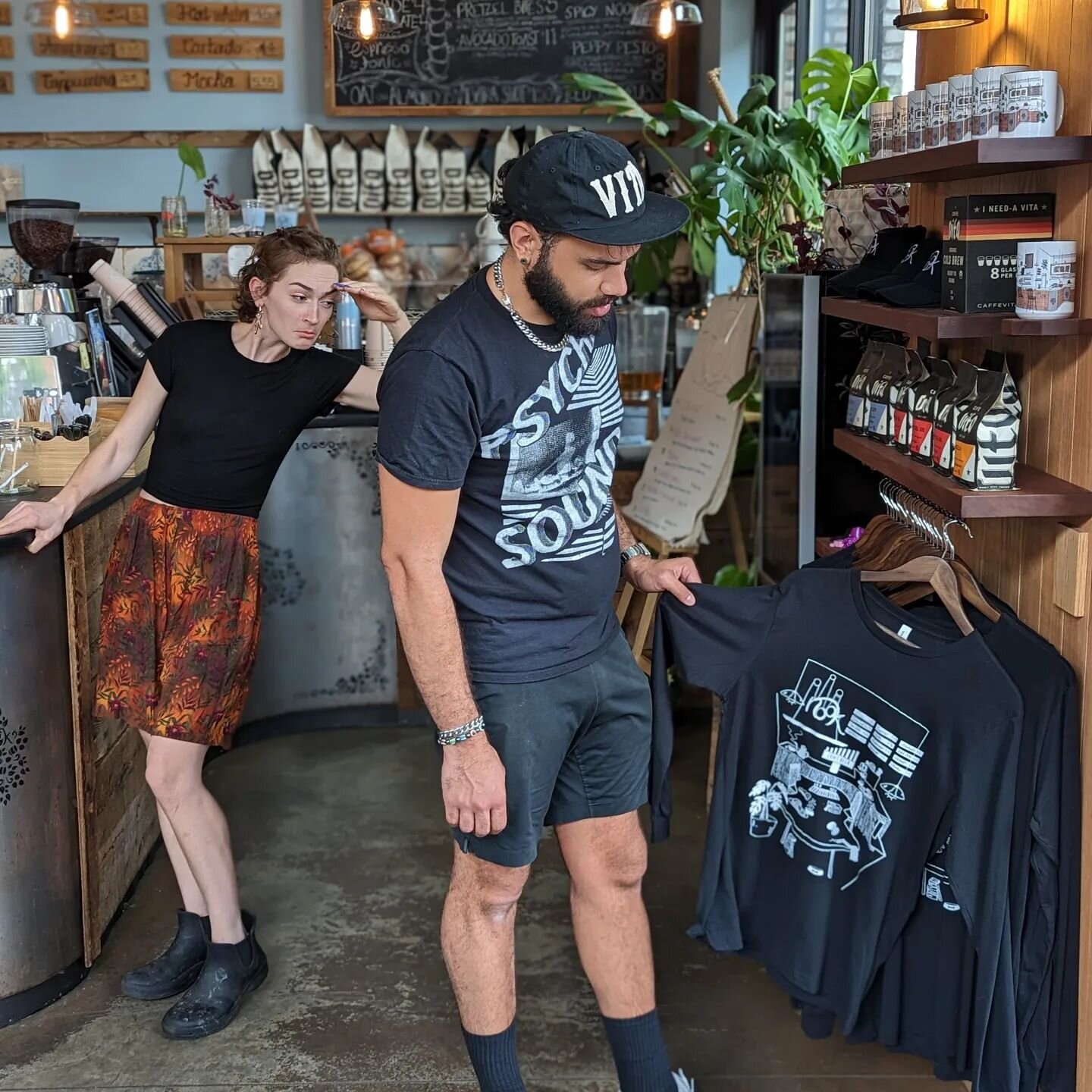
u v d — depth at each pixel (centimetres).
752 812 219
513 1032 217
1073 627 193
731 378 372
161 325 400
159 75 700
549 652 199
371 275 608
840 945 213
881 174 222
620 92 438
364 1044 259
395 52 688
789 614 211
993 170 206
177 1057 255
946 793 198
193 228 710
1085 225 186
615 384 202
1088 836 191
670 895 323
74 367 341
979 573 231
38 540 250
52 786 271
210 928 269
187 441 260
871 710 204
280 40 698
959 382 208
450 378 181
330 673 439
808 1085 244
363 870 337
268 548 425
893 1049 214
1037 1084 201
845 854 210
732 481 418
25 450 294
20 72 696
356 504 428
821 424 303
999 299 202
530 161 176
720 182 379
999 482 191
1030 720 191
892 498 233
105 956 294
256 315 260
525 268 181
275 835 359
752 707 216
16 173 439
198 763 263
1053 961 197
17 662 261
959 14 208
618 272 180
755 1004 274
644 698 213
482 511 194
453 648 189
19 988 268
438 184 680
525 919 311
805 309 299
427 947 297
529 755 198
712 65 593
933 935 205
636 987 218
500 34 686
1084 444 189
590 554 201
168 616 260
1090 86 180
